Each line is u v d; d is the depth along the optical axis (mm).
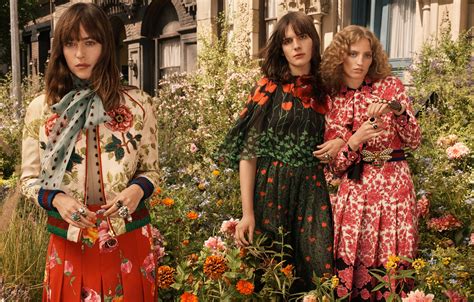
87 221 1701
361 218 2430
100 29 1757
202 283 2473
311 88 2375
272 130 2348
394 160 2436
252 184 2381
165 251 3000
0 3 16766
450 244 3029
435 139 4391
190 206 3568
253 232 2381
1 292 2318
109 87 1784
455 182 3570
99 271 1793
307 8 7738
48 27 17938
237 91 5859
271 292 2309
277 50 2396
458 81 5242
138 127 1837
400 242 2418
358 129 2320
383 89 2436
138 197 1785
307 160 2369
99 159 1793
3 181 4285
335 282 2197
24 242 2865
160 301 2602
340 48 2363
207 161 4668
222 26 9797
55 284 1820
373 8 7520
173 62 12766
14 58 9312
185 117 6203
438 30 6293
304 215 2375
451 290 2268
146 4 12922
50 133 1795
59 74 1813
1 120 7051
